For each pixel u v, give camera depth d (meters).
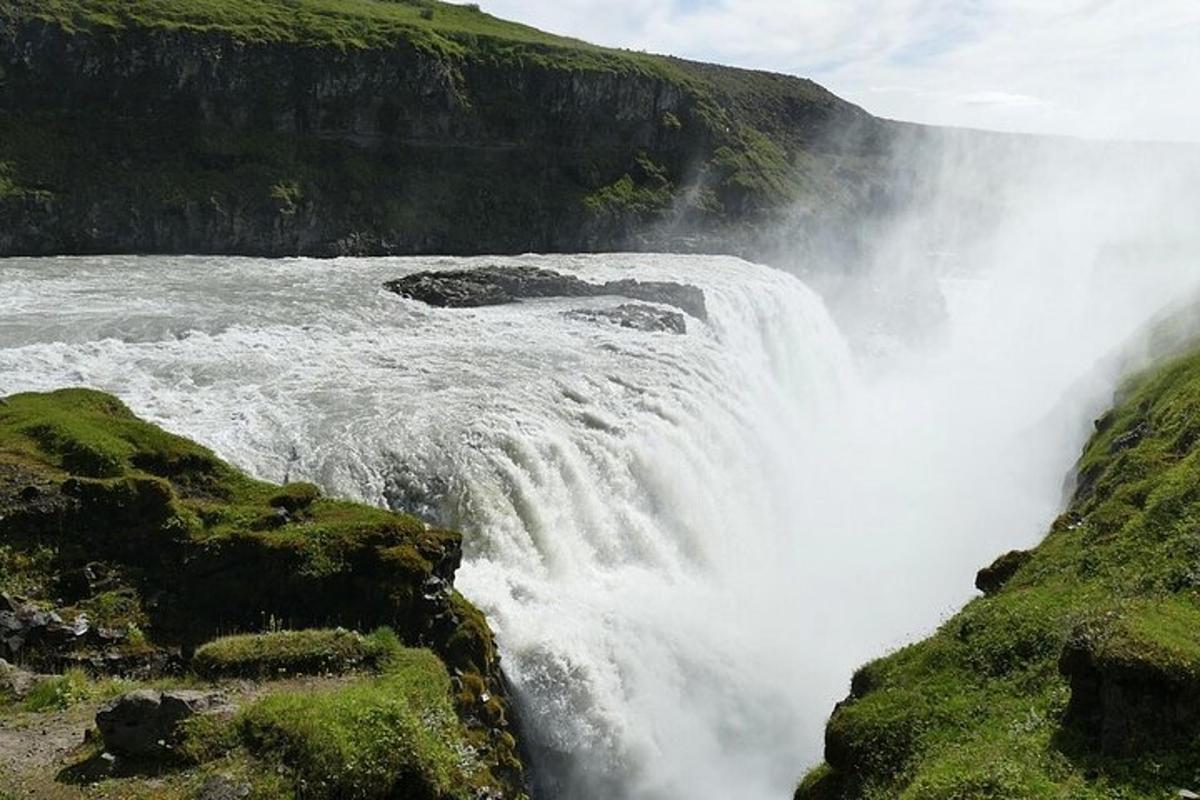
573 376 37.38
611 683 23.91
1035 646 17.09
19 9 74.75
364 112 89.50
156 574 19.62
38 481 20.23
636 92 108.94
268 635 17.16
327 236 81.81
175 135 78.94
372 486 26.78
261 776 12.99
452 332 44.34
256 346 38.06
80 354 34.03
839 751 16.64
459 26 110.81
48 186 69.56
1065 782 13.00
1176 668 13.27
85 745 13.76
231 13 87.38
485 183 94.88
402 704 14.87
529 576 26.55
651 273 71.00
